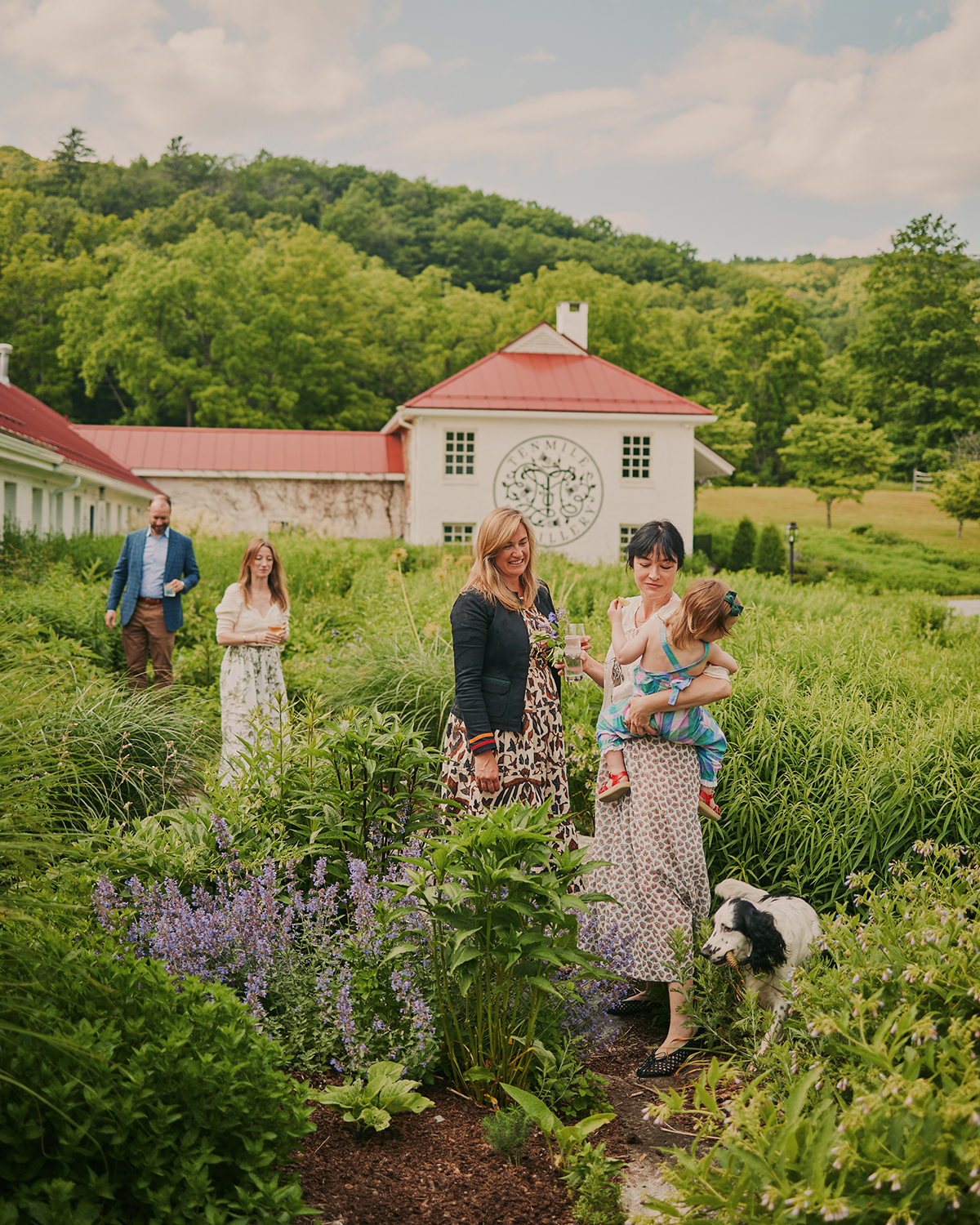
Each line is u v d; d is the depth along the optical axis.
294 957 3.04
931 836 3.97
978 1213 1.79
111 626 7.85
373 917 2.95
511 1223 2.27
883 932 2.71
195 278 49.47
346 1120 2.57
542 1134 2.65
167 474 28.88
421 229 98.19
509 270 93.50
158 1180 2.01
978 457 55.81
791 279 124.56
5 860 2.57
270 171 108.75
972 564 43.25
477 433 24.73
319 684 6.76
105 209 86.62
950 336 66.31
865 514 54.12
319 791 3.63
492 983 2.88
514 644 3.50
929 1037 2.14
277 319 52.19
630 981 3.59
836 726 4.43
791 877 4.00
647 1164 2.56
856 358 71.12
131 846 3.42
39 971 2.31
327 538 18.17
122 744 5.19
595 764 4.52
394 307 62.75
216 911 3.06
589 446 25.08
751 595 10.96
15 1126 1.97
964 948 2.52
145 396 51.81
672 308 84.88
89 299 52.38
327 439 30.67
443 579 9.47
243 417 49.69
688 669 3.37
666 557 3.48
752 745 4.35
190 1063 2.12
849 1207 1.80
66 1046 1.99
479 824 2.76
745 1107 2.16
